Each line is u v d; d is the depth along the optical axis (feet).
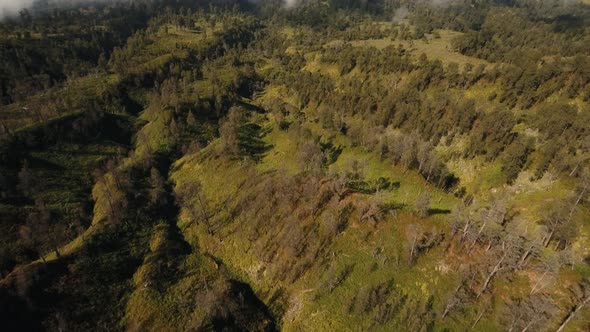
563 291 242.37
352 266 289.33
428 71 628.28
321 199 339.77
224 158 476.13
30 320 265.75
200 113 645.51
